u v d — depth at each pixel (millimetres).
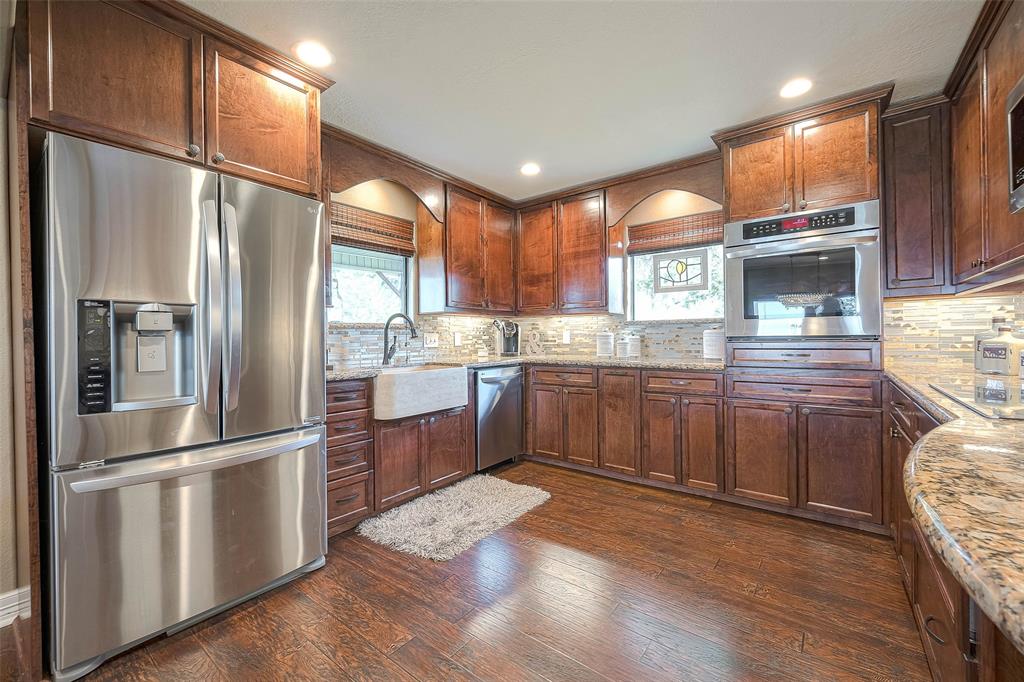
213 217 1780
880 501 2428
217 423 1809
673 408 3107
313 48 2031
